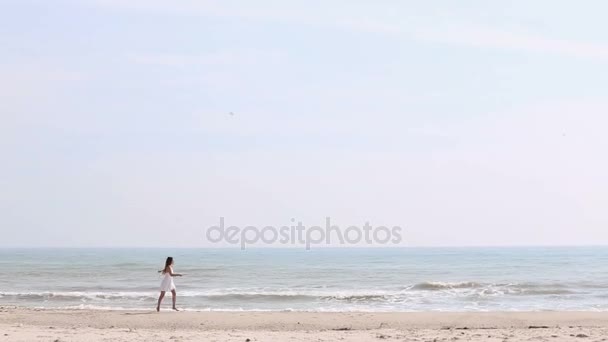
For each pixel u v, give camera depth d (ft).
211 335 46.09
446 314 65.57
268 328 55.67
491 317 63.05
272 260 286.25
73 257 342.85
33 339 41.88
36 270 177.68
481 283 109.19
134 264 222.48
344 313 66.74
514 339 43.55
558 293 97.45
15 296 88.63
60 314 62.44
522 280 131.34
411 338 44.47
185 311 67.31
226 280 136.46
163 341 41.81
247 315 63.67
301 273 164.35
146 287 114.01
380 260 283.79
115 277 144.56
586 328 53.57
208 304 82.58
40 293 90.27
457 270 182.39
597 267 199.11
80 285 118.93
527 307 80.12
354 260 285.64
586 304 83.66
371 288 111.75
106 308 74.64
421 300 87.92
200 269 182.39
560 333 47.65
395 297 90.84
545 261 258.57
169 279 67.05
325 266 212.43
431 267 203.51
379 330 52.47
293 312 67.51
